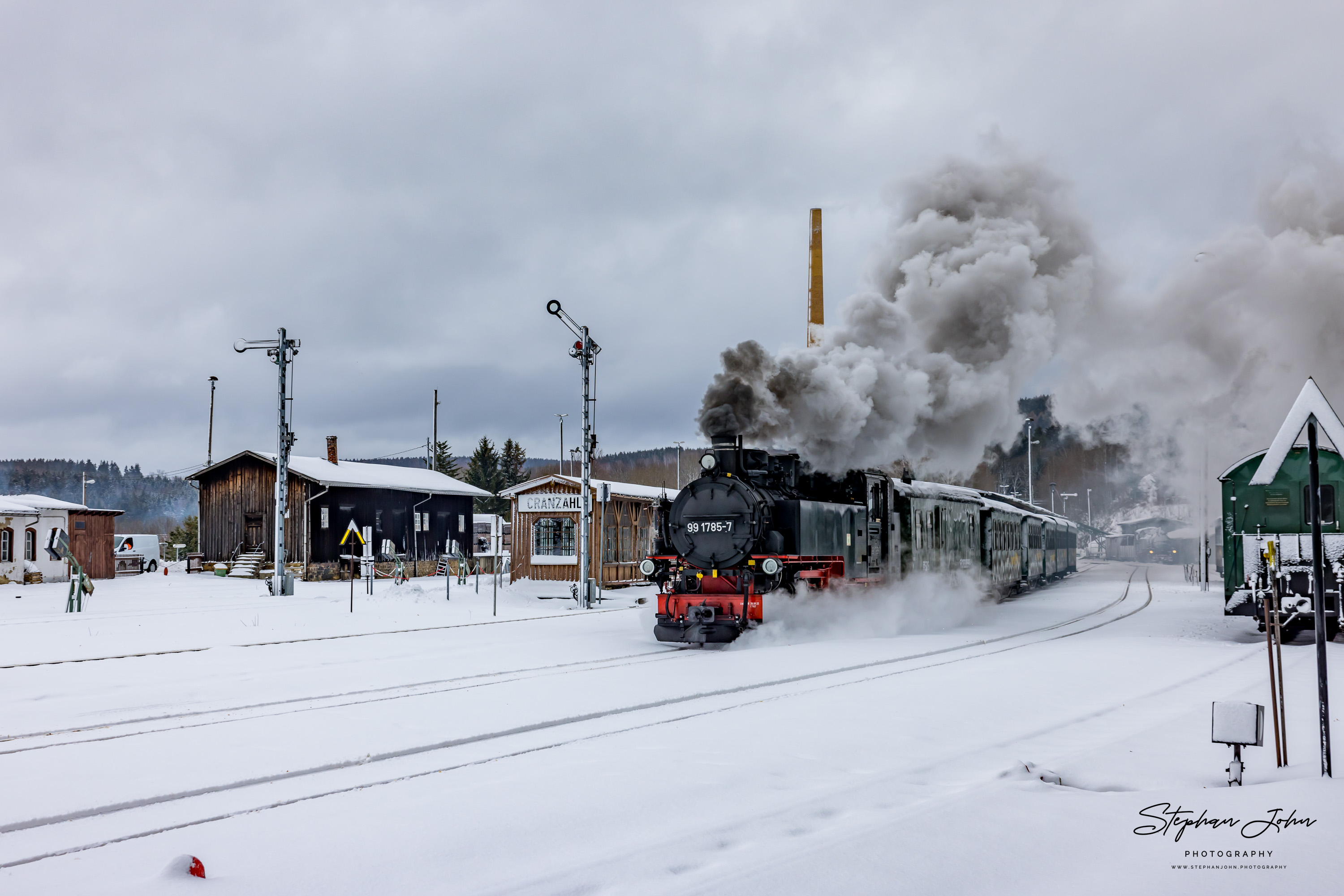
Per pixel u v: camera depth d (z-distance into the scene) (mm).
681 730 8883
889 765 7484
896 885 4691
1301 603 16891
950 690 10930
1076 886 4660
